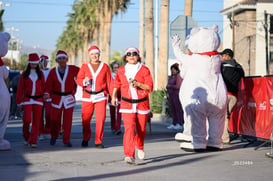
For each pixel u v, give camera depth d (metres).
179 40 13.49
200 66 12.82
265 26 55.38
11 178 9.08
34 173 9.62
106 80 14.25
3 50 13.71
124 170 9.96
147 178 9.08
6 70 13.95
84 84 14.16
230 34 64.88
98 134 14.10
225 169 10.05
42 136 16.78
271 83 13.48
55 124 14.91
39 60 15.70
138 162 11.03
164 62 35.38
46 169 10.12
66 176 9.28
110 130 21.11
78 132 19.81
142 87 10.81
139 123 10.99
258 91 14.24
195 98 12.74
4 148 13.66
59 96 14.67
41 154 12.62
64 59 14.67
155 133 19.72
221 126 13.09
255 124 14.43
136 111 10.83
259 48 57.41
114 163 10.96
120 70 11.05
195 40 12.88
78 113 34.81
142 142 11.24
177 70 21.67
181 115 21.53
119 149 13.88
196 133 12.91
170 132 20.22
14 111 28.64
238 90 15.59
